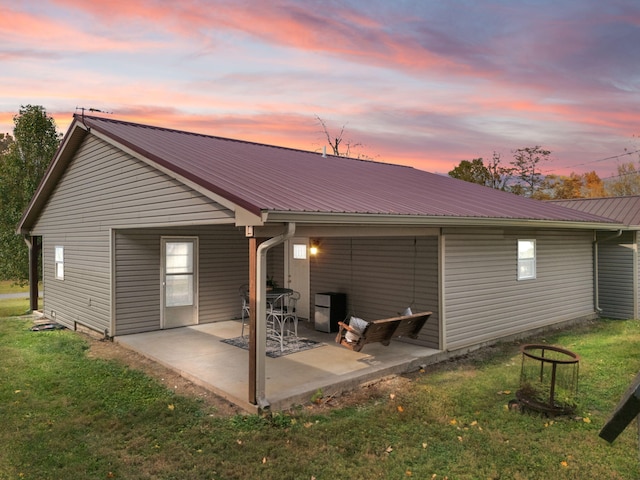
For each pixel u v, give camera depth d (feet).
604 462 13.61
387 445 14.75
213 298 34.37
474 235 27.96
